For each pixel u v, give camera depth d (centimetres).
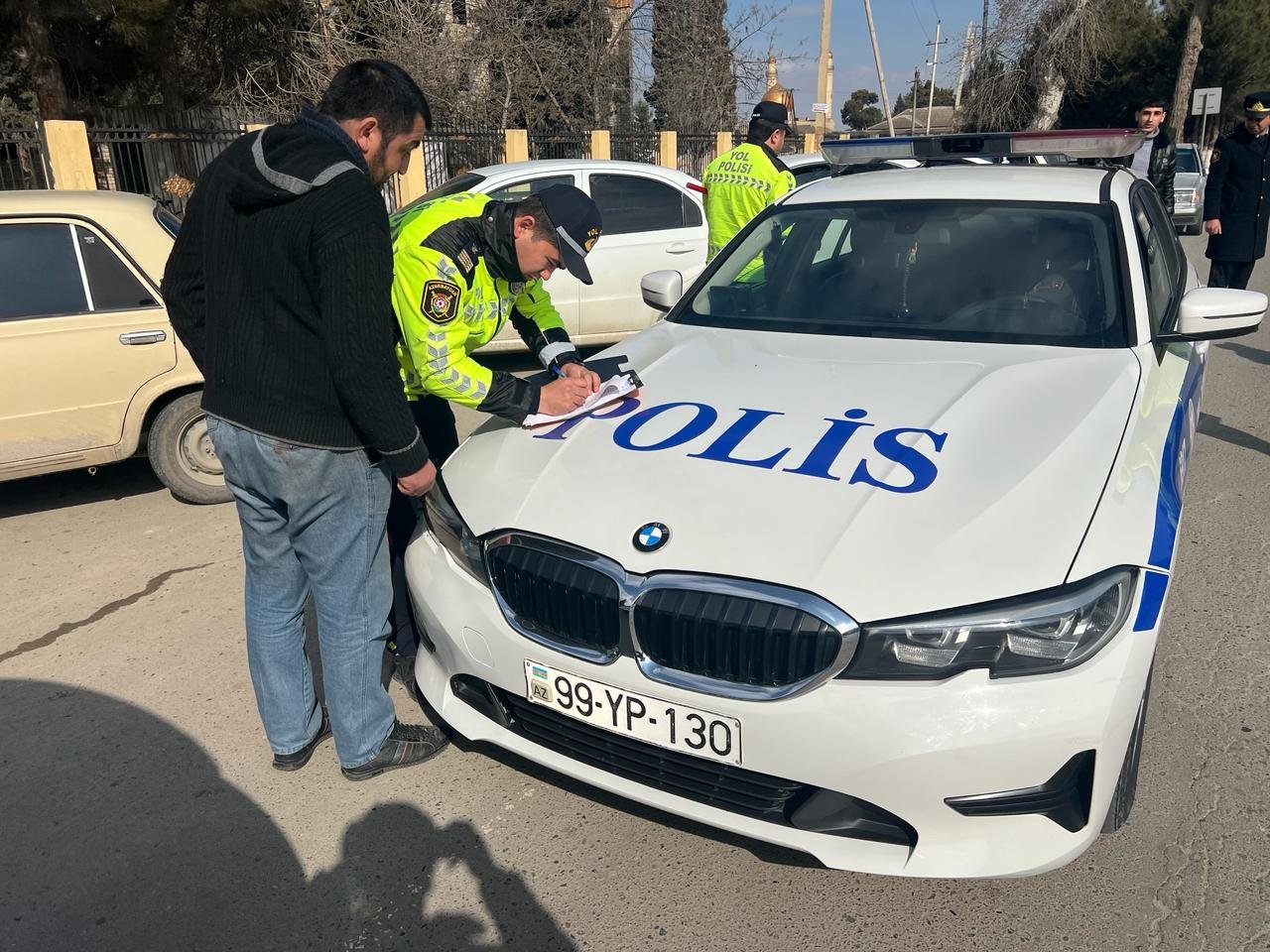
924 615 190
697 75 1928
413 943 218
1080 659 192
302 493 230
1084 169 371
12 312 422
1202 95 2322
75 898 232
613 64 1773
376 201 210
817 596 194
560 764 234
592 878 236
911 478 220
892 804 195
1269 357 745
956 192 353
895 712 190
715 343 320
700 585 202
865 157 430
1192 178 1453
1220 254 666
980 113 2488
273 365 217
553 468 245
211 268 218
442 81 1529
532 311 314
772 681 198
